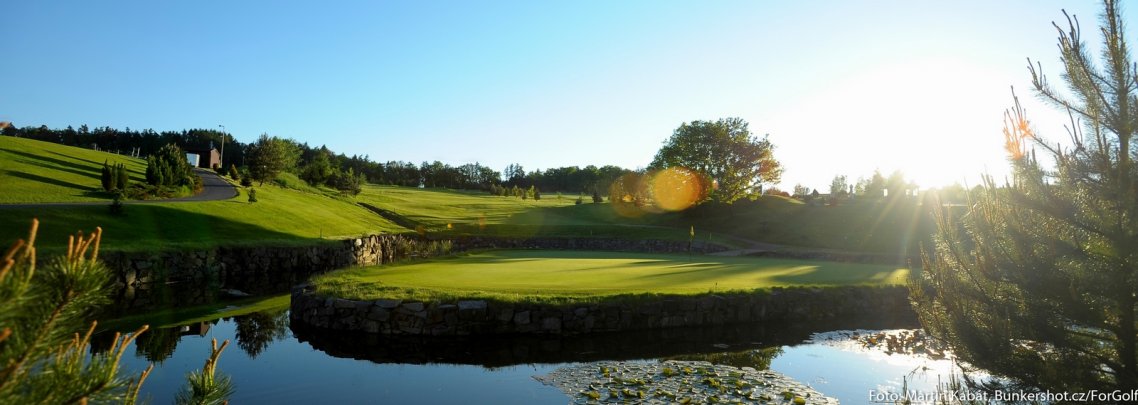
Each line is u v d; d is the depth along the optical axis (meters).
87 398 2.84
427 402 9.75
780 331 15.73
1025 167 6.48
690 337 14.85
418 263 25.11
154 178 43.34
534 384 10.74
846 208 53.84
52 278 2.74
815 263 28.86
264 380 10.93
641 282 18.62
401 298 15.14
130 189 40.12
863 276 22.06
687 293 16.55
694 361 12.52
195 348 13.31
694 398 9.84
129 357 12.37
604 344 14.00
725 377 11.14
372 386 10.63
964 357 6.87
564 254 34.38
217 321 16.69
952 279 7.16
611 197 76.75
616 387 10.49
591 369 11.77
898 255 36.50
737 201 63.28
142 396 9.57
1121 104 6.01
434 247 46.53
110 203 33.22
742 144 58.16
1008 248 6.52
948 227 7.43
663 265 25.47
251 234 34.47
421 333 14.53
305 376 11.23
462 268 22.53
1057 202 6.24
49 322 2.71
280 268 32.00
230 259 29.25
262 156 61.56
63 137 111.19
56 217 27.59
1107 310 5.98
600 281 18.72
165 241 28.38
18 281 2.48
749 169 58.75
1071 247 6.09
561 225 56.81
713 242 44.97
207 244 29.05
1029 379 6.33
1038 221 6.36
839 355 13.14
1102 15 6.27
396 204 71.62
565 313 15.02
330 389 10.43
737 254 39.06
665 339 14.60
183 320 16.81
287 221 41.44
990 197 6.89
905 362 12.52
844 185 91.94
